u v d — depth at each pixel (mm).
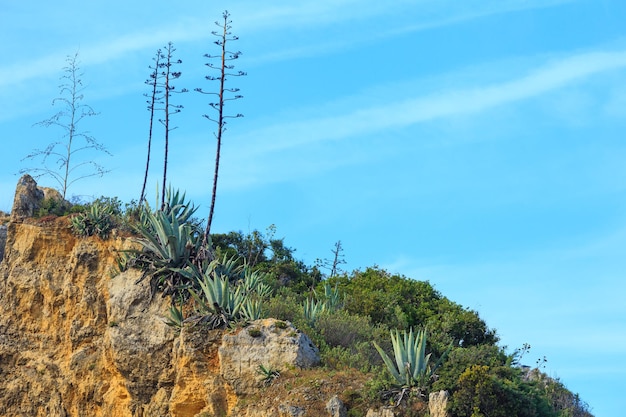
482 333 54125
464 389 38562
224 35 55125
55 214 58531
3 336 55906
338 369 43938
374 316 53844
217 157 54219
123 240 54000
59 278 55562
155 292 50406
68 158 62062
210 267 50375
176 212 56156
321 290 61375
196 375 46062
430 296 58312
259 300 48969
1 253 65375
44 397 53781
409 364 40219
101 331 53188
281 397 41625
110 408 50594
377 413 38969
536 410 40000
